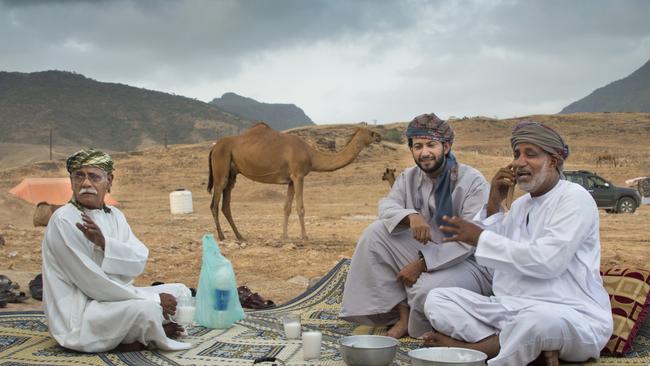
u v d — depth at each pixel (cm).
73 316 538
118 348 543
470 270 573
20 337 584
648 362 496
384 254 591
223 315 630
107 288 539
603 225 2038
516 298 497
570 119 8888
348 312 601
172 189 4572
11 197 2188
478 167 4478
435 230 594
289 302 743
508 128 8612
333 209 2953
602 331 482
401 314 598
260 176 1466
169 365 503
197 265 1138
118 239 573
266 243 1384
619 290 534
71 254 537
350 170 4619
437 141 579
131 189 4597
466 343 504
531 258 477
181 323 634
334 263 1158
